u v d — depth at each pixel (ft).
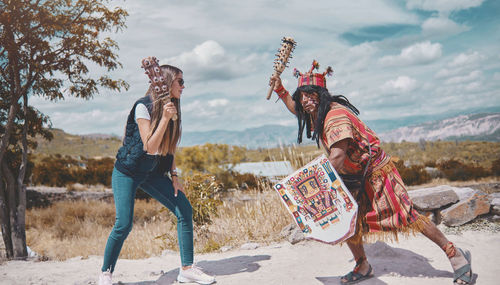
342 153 9.57
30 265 15.44
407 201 9.90
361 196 10.14
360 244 10.66
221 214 23.94
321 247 15.33
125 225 11.07
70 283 12.34
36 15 22.77
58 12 24.06
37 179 81.15
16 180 26.12
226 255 16.15
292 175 9.84
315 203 9.63
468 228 16.08
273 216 20.08
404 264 11.91
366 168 9.95
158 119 10.87
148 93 11.28
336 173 9.53
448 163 97.45
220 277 12.35
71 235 38.55
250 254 15.75
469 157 332.19
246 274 12.46
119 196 11.11
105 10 24.80
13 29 22.71
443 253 12.97
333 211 9.51
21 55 23.41
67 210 49.98
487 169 88.84
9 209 23.07
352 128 9.79
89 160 157.07
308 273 12.12
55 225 42.65
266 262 13.84
